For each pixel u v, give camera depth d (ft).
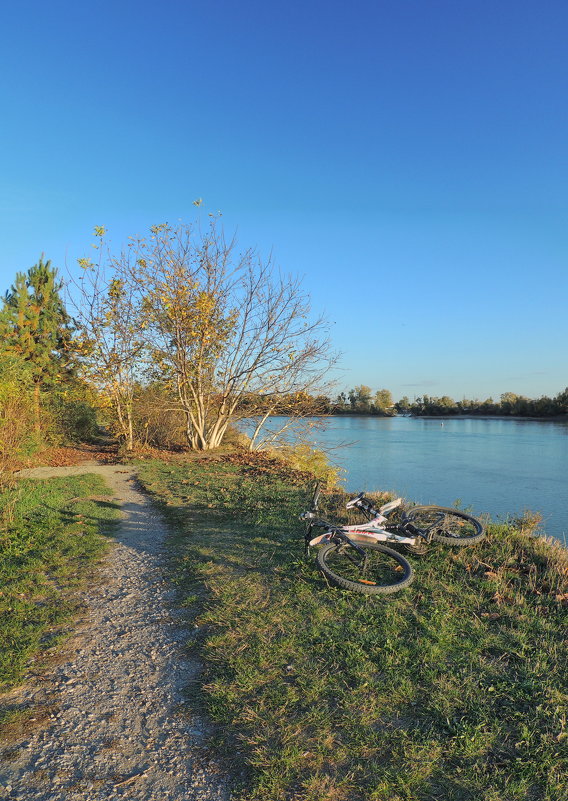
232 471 45.93
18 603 17.54
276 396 65.10
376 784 9.21
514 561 19.97
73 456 60.49
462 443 150.51
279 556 21.81
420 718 11.00
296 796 9.03
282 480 39.55
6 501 31.86
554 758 9.74
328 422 67.10
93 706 11.90
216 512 30.40
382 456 115.96
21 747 10.50
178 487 38.68
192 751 10.36
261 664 13.30
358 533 19.98
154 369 63.21
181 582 19.63
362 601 16.89
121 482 42.88
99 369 60.54
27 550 23.50
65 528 27.20
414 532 21.16
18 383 51.57
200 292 59.06
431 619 15.35
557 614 15.64
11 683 12.75
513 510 60.49
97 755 10.26
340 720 10.97
